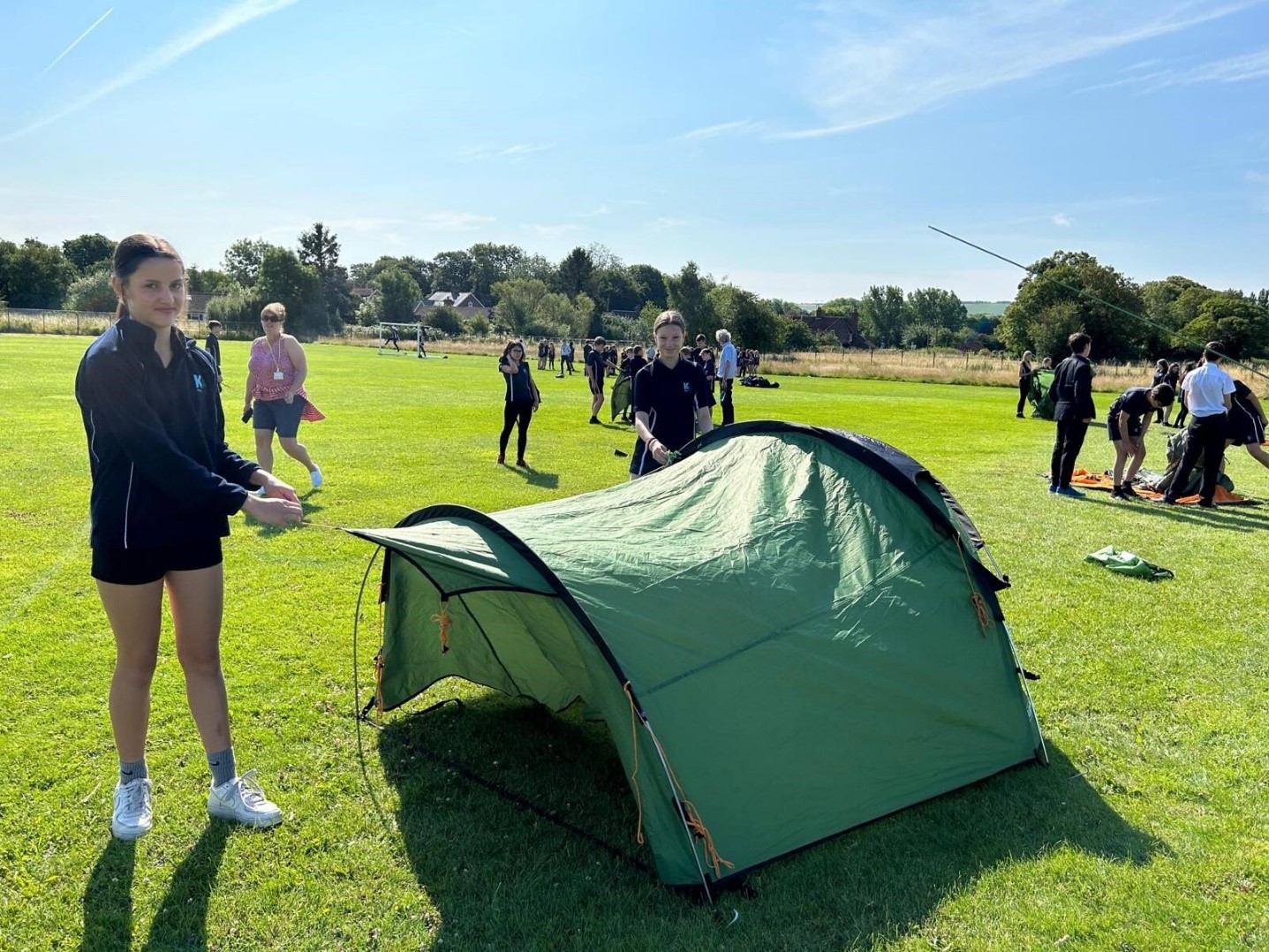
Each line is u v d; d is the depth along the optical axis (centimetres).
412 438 1483
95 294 7881
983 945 302
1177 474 1101
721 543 416
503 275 16588
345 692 490
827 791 365
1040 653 572
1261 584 733
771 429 496
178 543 329
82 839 351
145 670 341
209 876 331
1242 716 486
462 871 339
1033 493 1150
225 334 6562
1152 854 356
